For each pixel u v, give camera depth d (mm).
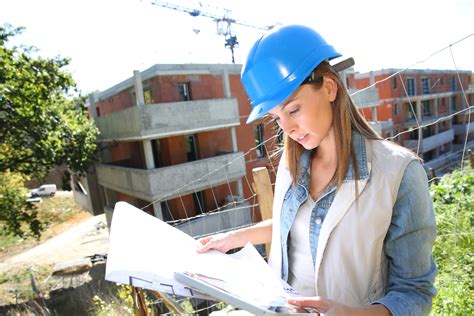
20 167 10867
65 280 10414
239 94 12898
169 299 982
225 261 1042
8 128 9805
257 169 1855
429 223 731
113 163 14500
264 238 1271
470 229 2492
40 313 5598
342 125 803
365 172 774
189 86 11609
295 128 812
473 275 2006
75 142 11258
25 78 9977
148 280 787
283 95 760
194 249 1107
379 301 704
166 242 1066
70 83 11125
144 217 1206
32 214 12344
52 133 10508
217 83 12281
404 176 733
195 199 11773
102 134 13562
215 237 1211
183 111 10375
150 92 11828
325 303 664
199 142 11992
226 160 11078
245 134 13102
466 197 3039
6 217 11805
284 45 786
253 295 768
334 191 846
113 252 872
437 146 20766
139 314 957
